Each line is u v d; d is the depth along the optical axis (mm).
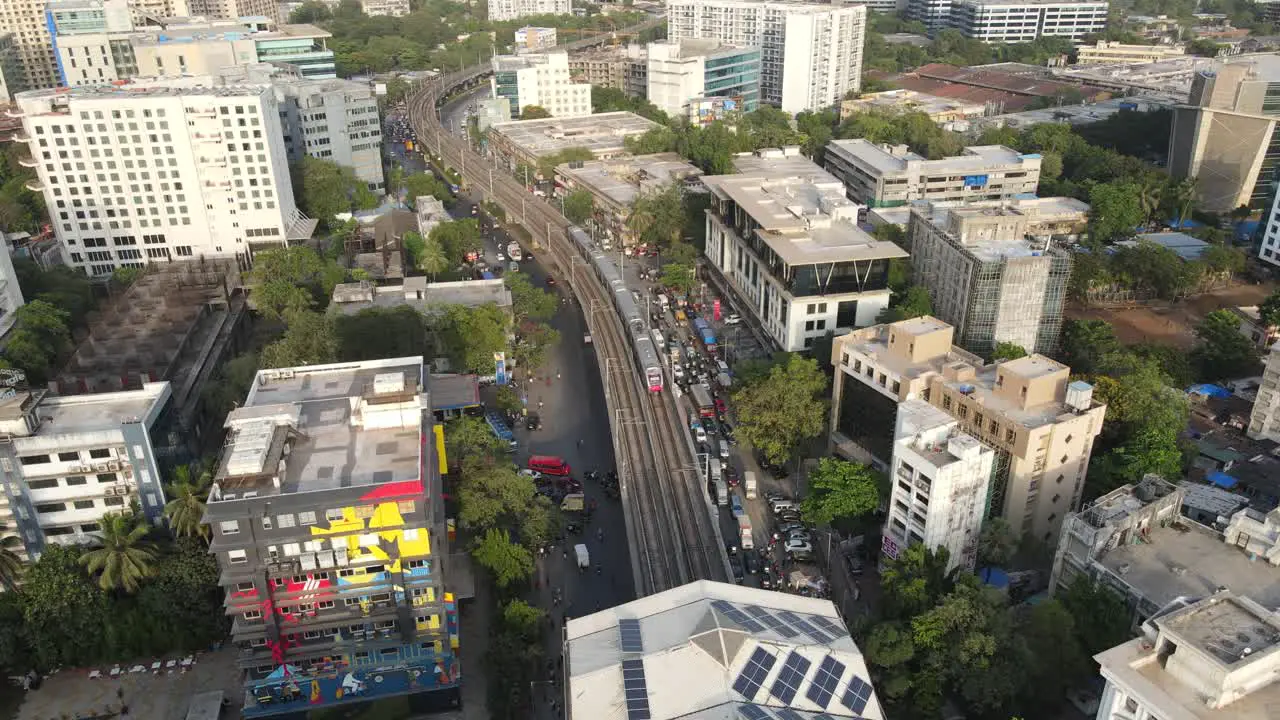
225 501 121125
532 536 159750
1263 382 187625
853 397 185125
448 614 138625
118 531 141875
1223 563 131250
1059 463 155625
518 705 132125
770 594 119875
